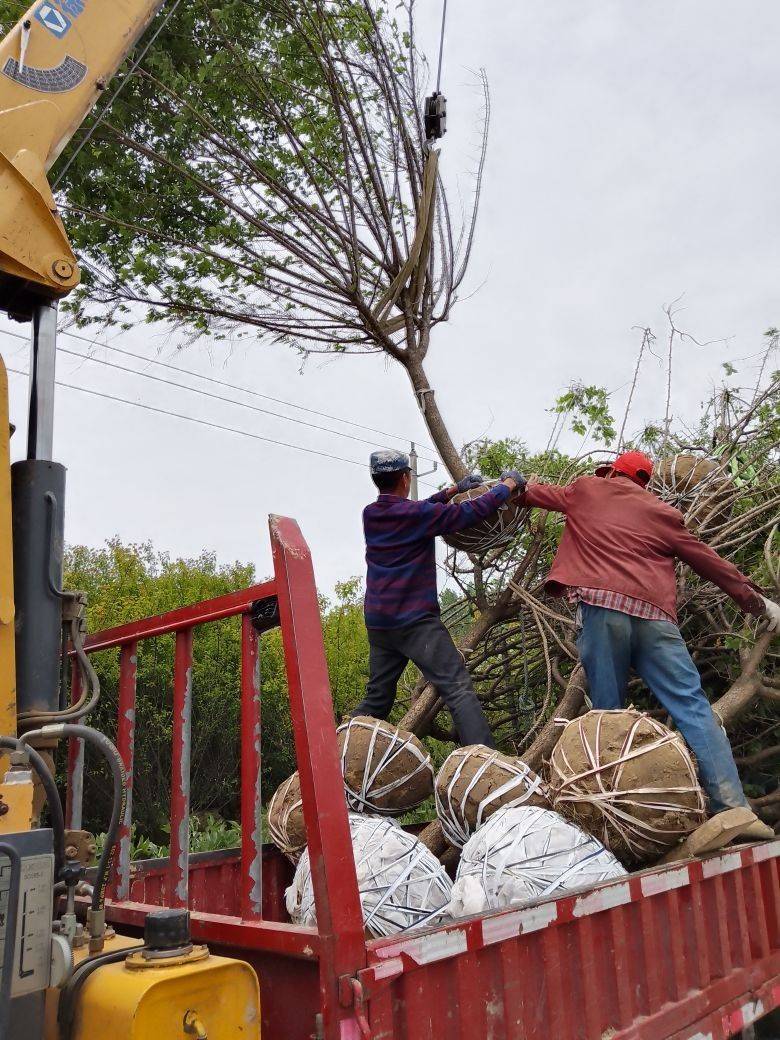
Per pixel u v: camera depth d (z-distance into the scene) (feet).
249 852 7.03
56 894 6.73
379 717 14.47
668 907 8.95
